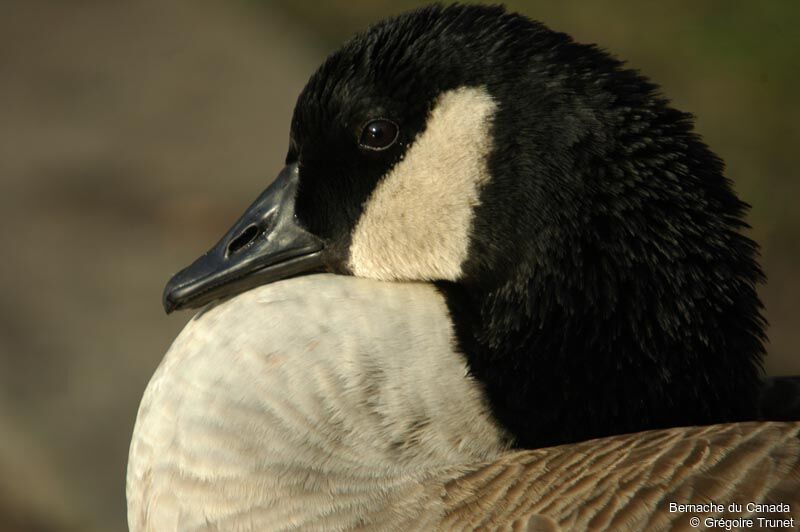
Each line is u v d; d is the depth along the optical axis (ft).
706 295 22.16
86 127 55.21
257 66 60.39
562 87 22.43
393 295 22.94
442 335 22.47
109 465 35.78
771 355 45.65
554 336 22.24
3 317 41.60
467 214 23.03
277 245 24.88
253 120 55.36
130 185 50.21
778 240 51.26
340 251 24.53
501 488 20.52
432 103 23.12
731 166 53.98
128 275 44.09
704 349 22.16
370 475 21.18
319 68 24.26
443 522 20.40
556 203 22.22
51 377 38.78
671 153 22.47
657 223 22.17
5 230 46.83
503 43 22.93
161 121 55.57
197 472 21.66
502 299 22.76
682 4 62.34
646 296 22.12
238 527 21.22
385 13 63.36
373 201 23.90
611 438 21.18
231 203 48.49
